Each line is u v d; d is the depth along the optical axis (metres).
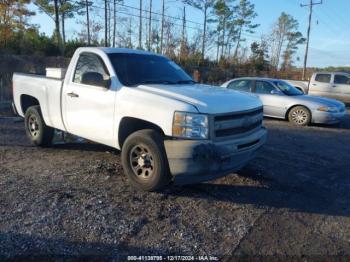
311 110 11.54
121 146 5.30
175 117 4.46
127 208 4.39
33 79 6.92
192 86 5.45
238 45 58.59
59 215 4.10
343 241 3.90
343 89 17.69
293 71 57.22
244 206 4.66
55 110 6.26
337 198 5.13
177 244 3.65
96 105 5.42
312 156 7.48
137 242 3.65
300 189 5.40
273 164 6.66
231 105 4.70
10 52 31.91
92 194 4.74
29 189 4.82
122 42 42.50
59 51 36.47
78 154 6.66
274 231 4.04
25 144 7.32
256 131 5.25
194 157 4.31
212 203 4.69
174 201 4.68
